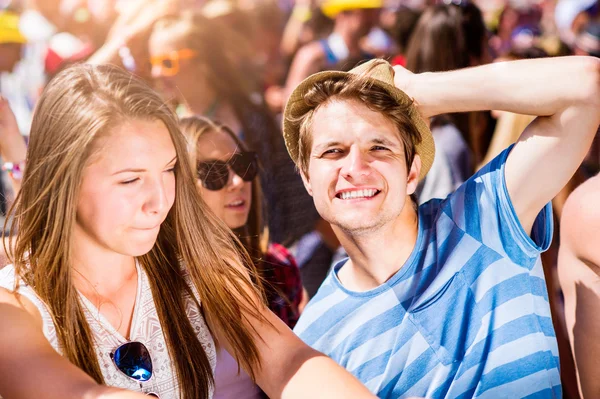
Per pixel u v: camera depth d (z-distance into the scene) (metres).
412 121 1.72
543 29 6.60
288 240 3.08
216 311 1.48
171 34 3.36
